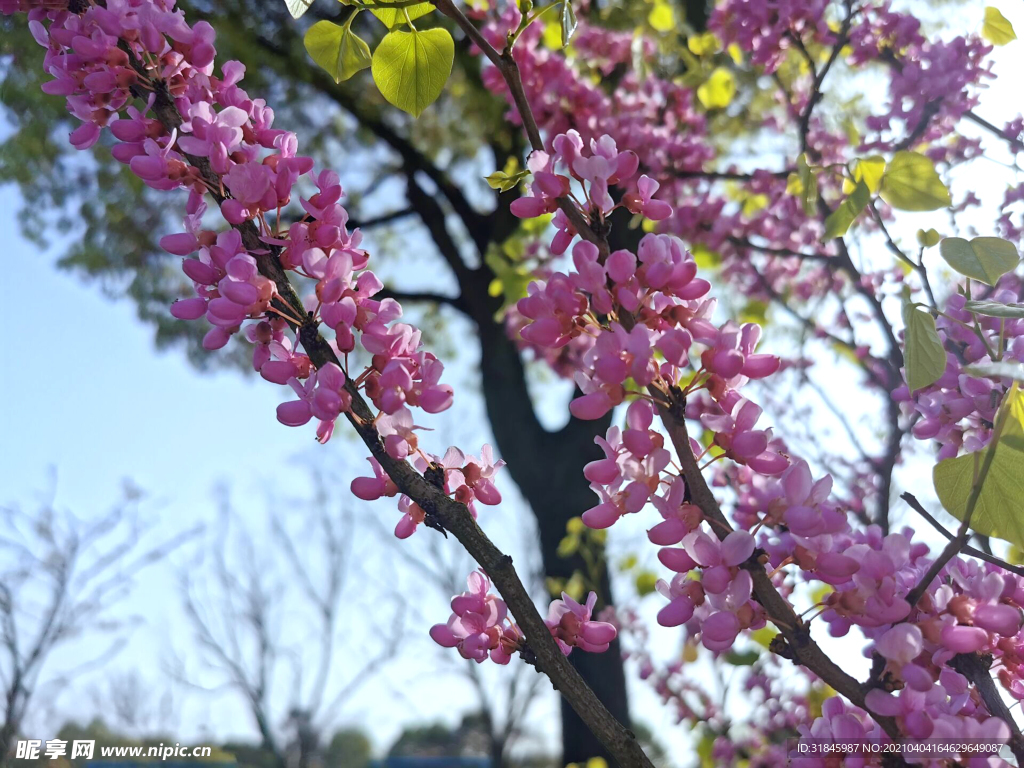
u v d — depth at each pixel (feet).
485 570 1.10
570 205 1.11
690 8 6.67
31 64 7.44
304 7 1.35
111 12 1.31
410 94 1.45
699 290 1.02
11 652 11.00
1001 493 1.11
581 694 1.05
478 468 1.19
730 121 5.88
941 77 3.32
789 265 4.86
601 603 5.69
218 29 7.71
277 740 14.10
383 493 1.19
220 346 1.21
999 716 1.16
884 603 1.00
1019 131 3.39
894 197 1.45
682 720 3.92
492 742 13.62
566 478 8.02
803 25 3.86
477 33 1.23
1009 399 1.00
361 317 1.15
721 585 0.98
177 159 1.27
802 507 1.00
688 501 1.03
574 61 4.31
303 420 1.14
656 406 1.03
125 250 9.11
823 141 4.44
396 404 1.09
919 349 1.16
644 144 4.24
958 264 1.11
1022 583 1.23
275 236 1.21
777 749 3.48
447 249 9.11
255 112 1.30
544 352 5.49
